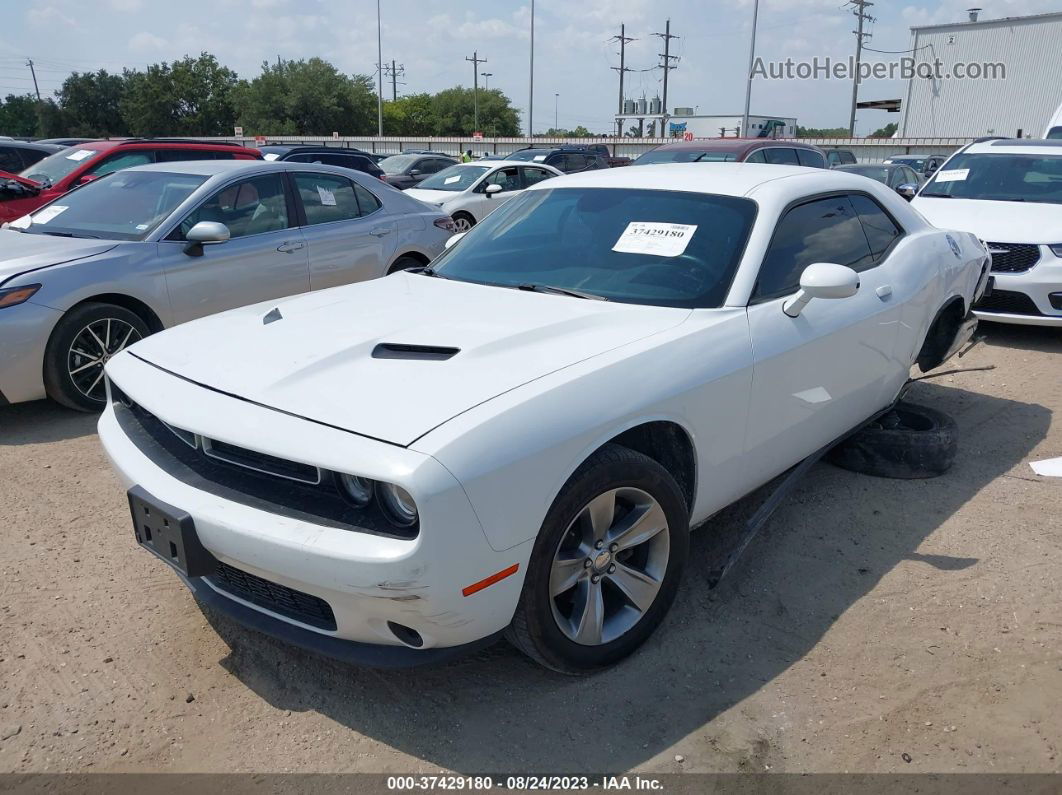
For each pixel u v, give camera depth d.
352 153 19.09
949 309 4.84
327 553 2.23
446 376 2.54
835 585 3.39
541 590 2.50
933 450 4.32
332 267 6.71
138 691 2.75
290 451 2.30
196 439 2.59
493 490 2.26
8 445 4.90
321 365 2.66
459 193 13.99
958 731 2.57
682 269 3.32
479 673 2.85
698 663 2.90
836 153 20.36
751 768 2.43
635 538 2.78
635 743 2.54
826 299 3.54
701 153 12.41
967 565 3.53
